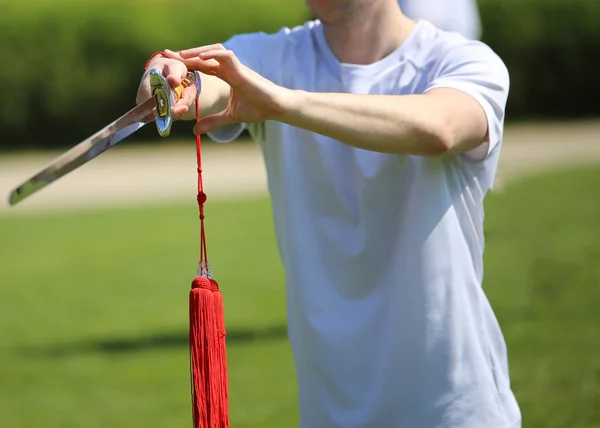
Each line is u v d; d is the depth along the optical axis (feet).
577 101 92.38
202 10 91.81
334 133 11.04
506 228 43.96
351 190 12.94
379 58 13.07
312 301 13.06
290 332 13.58
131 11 90.63
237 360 29.32
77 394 27.22
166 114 10.87
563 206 48.01
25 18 88.79
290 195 13.23
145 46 90.48
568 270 35.99
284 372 28.02
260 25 92.48
